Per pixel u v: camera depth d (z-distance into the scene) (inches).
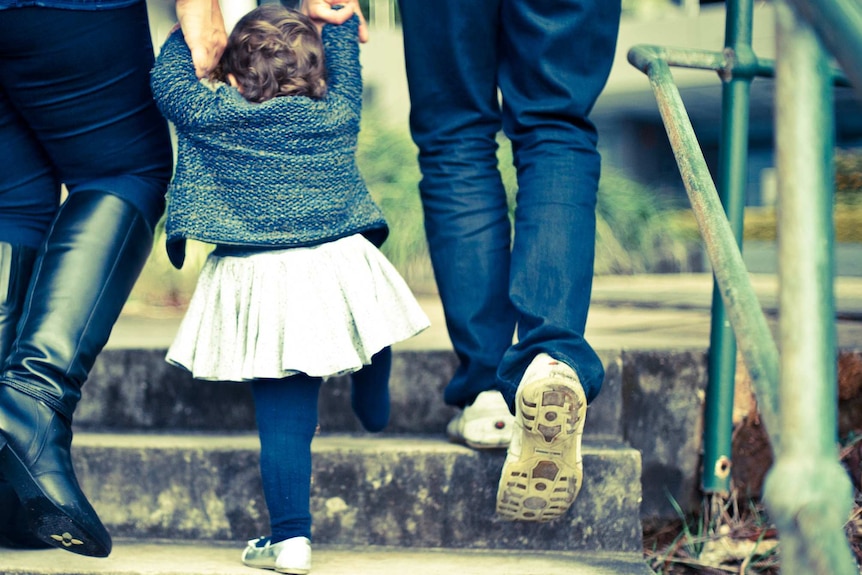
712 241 41.2
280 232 62.8
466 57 67.4
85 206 64.6
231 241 62.1
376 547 70.3
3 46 59.9
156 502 72.8
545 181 63.6
